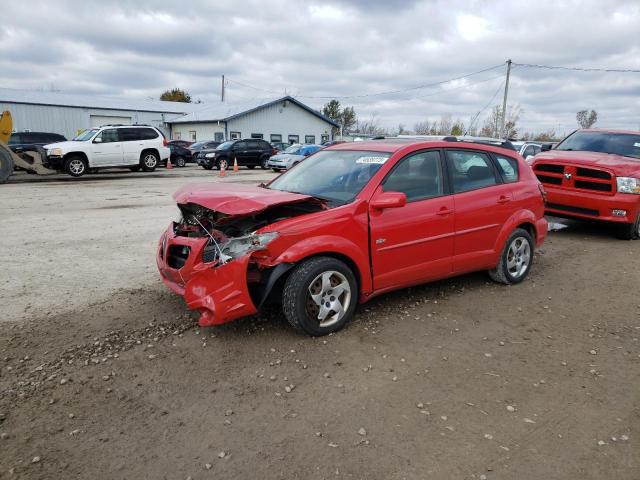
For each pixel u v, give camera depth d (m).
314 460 2.74
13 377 3.54
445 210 4.94
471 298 5.34
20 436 2.90
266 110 42.31
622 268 6.73
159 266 4.65
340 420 3.12
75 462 2.70
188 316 4.65
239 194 4.30
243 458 2.76
